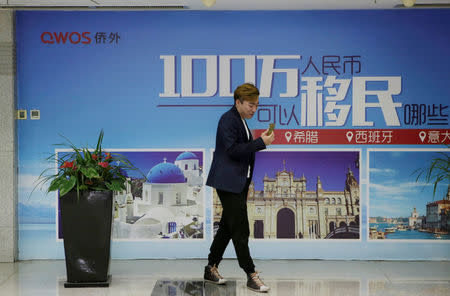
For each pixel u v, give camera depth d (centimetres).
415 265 447
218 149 387
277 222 460
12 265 448
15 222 458
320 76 455
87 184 389
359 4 439
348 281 402
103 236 387
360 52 454
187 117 457
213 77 455
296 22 453
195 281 402
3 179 452
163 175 459
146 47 455
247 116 384
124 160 457
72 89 455
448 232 459
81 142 457
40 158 457
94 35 454
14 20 451
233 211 377
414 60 453
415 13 452
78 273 387
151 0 425
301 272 425
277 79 456
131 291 377
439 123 455
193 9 450
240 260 379
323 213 459
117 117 456
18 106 455
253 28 454
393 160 457
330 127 457
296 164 458
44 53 454
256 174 459
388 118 455
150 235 461
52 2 427
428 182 457
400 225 459
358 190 457
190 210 461
